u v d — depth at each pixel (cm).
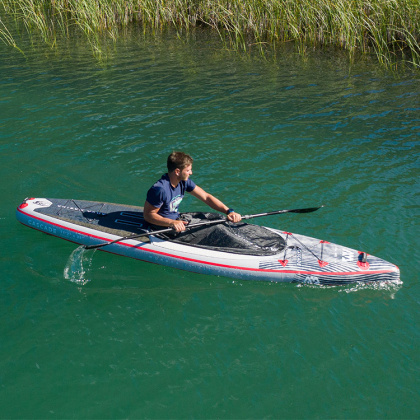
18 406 378
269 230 571
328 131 878
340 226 611
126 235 563
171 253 548
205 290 522
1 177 711
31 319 467
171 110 963
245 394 394
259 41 1403
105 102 991
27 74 1138
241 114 949
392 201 659
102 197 671
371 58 1262
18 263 546
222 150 806
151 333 457
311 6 1322
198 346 441
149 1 1506
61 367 415
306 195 678
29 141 821
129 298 505
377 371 415
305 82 1113
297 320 475
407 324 465
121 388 397
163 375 410
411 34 1260
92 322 468
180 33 1485
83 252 575
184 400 388
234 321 474
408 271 532
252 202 662
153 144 823
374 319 473
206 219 562
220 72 1175
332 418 375
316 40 1378
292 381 406
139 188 696
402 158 775
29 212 611
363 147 816
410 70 1172
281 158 780
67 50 1313
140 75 1148
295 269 524
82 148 804
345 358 428
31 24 1510
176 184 514
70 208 614
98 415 373
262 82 1115
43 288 510
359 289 518
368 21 1297
